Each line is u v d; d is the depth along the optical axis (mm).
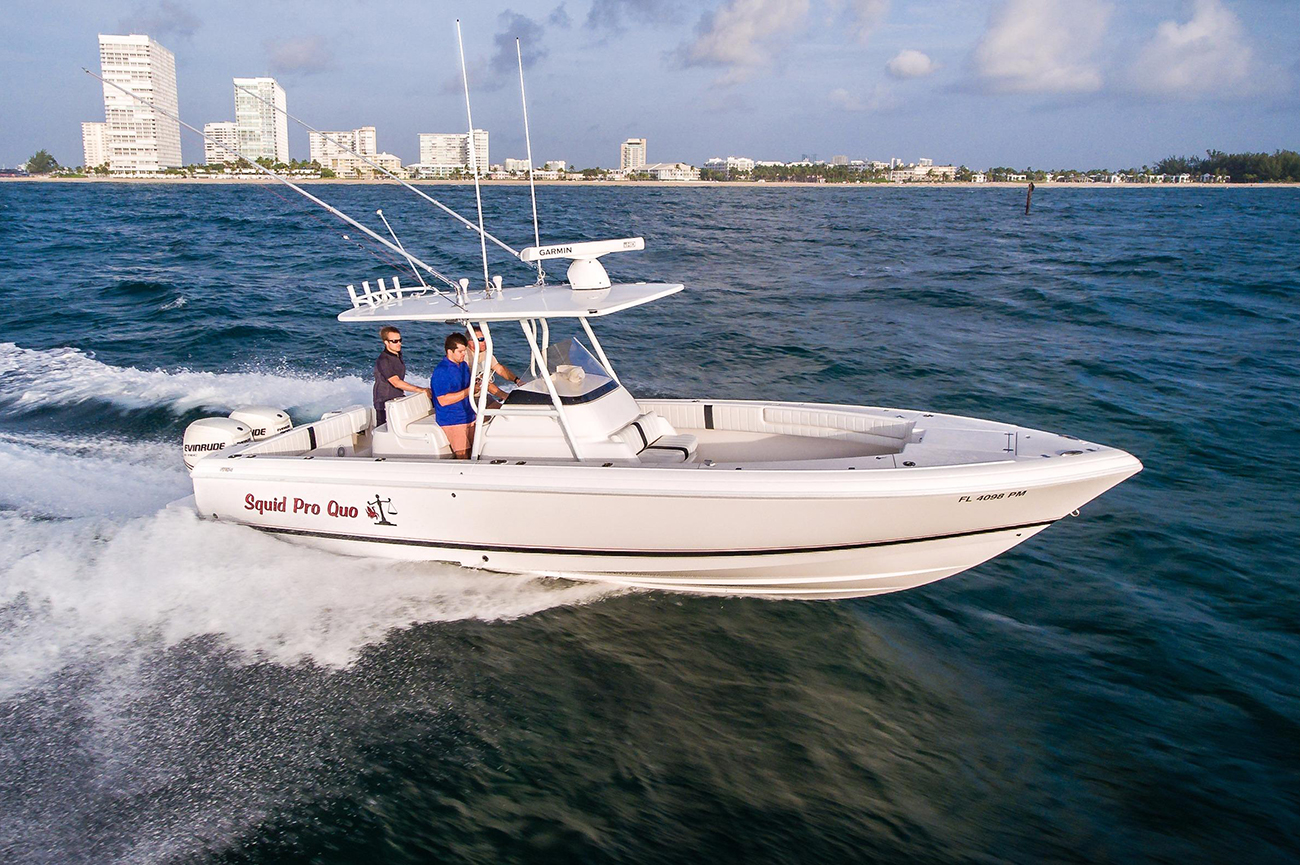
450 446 6160
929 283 21344
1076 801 4172
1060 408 10500
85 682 4824
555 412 5793
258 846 3760
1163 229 43719
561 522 5504
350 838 3826
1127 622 5742
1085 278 22250
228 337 13742
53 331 14281
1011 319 16578
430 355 12883
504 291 6465
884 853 3840
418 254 25781
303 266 23094
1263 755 4461
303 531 6098
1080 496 5320
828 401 10922
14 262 23906
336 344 13453
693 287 20406
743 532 5320
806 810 4094
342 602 5688
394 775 4234
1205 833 3953
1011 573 6469
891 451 6258
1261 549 6730
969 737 4652
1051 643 5547
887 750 4539
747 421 6848
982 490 5098
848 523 5230
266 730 4520
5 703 4609
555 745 4508
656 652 5375
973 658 5406
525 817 4008
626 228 39844
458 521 5699
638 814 4047
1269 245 32844
